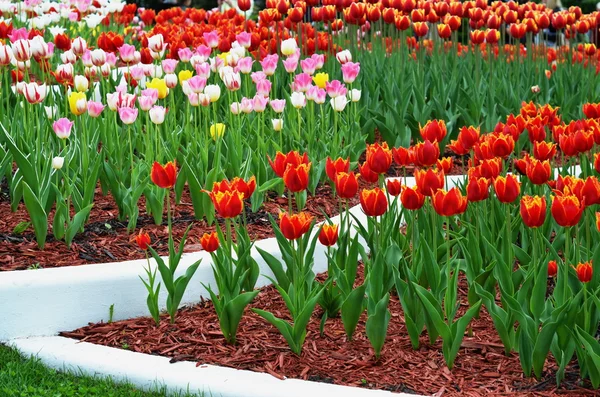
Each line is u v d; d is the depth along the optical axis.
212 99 7.09
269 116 8.87
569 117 9.74
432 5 11.02
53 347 5.22
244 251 5.26
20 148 6.89
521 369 4.79
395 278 5.03
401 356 4.97
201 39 9.88
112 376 4.92
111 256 6.09
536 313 4.71
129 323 5.57
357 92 7.98
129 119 6.45
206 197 6.64
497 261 4.95
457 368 4.82
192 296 5.84
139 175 6.71
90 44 12.50
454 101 9.72
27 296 5.38
